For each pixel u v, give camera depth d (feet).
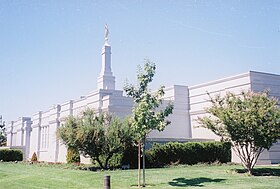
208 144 86.63
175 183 50.34
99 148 76.13
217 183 49.62
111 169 74.43
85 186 51.75
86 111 81.05
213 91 102.63
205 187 46.37
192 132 108.27
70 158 104.27
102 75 119.44
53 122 136.15
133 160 78.84
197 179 53.78
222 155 87.40
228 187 45.91
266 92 61.72
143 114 48.75
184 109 110.52
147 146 85.10
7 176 70.44
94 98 105.81
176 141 89.97
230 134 60.18
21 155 136.26
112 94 104.37
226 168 71.56
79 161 102.47
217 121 62.64
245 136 59.57
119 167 77.36
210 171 65.46
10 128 212.02
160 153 80.94
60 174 65.77
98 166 81.46
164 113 50.98
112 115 81.56
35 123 161.48
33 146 161.89
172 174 60.13
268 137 57.98
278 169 67.31
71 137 75.46
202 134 104.42
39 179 61.62
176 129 107.76
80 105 117.60
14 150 134.72
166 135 105.19
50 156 134.41
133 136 73.72
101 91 103.55
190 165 81.25
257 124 57.72
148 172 63.46
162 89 51.29
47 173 69.92
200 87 107.96
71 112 123.75
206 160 85.61
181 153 83.25
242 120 58.13
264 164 85.92
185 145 84.07
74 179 58.49
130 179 54.34
